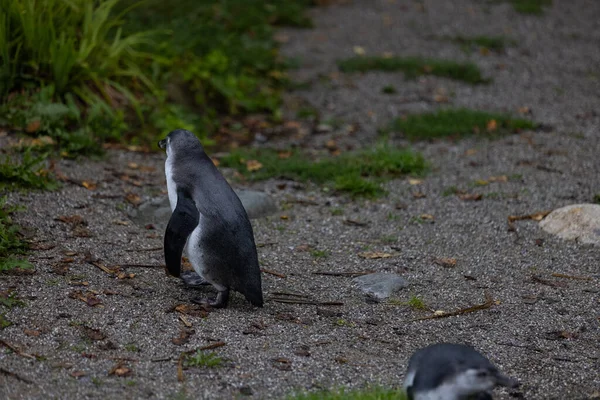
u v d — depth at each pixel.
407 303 9.73
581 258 11.22
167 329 8.58
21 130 13.83
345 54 21.42
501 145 15.92
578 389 7.90
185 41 18.62
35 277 9.48
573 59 21.94
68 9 15.56
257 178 14.01
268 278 10.27
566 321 9.41
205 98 17.27
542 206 13.02
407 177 14.28
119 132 14.77
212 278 8.96
